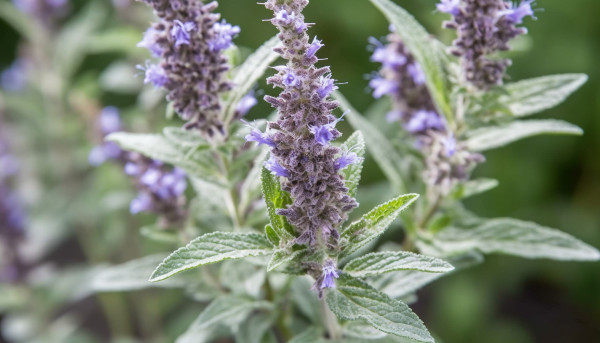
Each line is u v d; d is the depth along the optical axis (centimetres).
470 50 60
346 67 101
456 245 63
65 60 94
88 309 120
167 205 65
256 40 105
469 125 61
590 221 102
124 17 86
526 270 105
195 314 86
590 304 105
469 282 101
